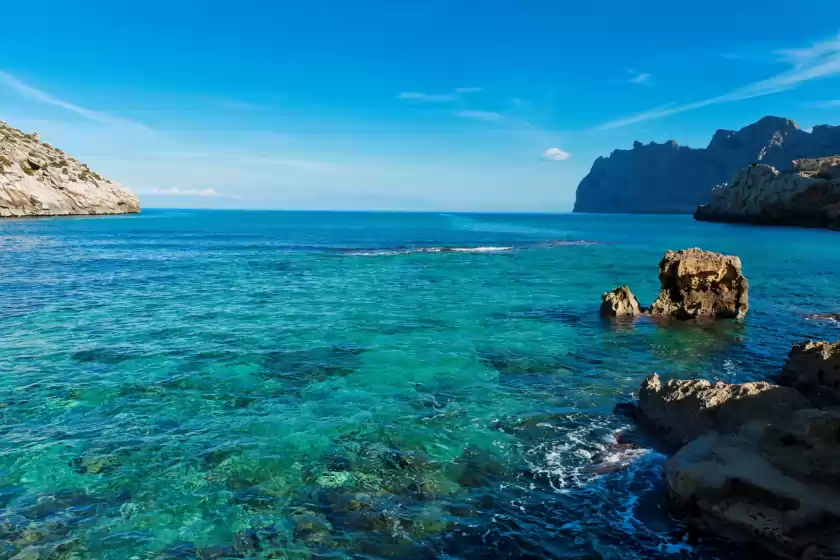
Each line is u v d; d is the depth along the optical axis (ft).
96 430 32.99
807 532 20.51
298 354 49.98
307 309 71.46
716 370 46.47
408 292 86.63
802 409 27.04
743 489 22.61
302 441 31.65
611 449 31.01
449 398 39.19
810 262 132.36
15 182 330.75
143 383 41.52
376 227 353.72
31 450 30.14
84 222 304.09
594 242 211.82
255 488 26.45
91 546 21.91
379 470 28.32
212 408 36.78
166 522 23.63
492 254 156.87
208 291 85.66
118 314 66.90
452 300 79.51
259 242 202.69
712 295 67.97
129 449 30.48
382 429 33.47
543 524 23.63
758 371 46.26
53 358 47.62
